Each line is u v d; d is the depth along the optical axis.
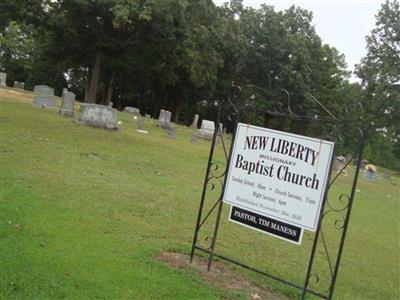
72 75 67.69
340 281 7.28
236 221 6.06
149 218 8.25
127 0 33.28
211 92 59.84
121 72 53.59
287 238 5.63
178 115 65.38
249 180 5.96
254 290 5.87
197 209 9.91
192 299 5.12
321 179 5.41
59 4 33.88
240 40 57.97
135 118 34.97
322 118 5.71
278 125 8.48
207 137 31.44
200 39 42.19
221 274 6.17
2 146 11.90
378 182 36.19
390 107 46.50
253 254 7.61
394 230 13.94
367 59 50.75
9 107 22.69
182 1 33.44
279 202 5.71
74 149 14.02
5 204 6.93
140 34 39.31
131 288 5.07
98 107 20.88
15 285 4.57
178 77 52.94
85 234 6.48
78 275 5.09
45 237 6.01
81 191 9.00
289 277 6.75
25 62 70.12
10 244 5.50
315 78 59.59
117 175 11.59
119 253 6.03
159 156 16.94
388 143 65.75
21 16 20.80
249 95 9.08
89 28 39.66
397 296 7.22
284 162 5.70
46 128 17.33
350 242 10.56
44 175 9.65
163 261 6.16
